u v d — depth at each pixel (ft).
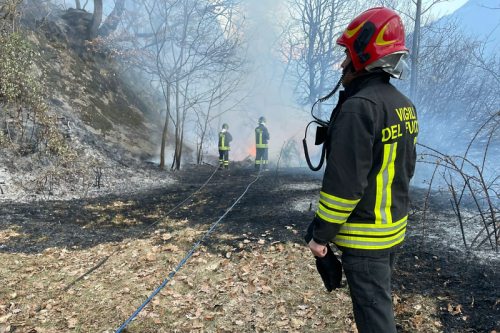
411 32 31.48
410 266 13.19
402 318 10.46
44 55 42.96
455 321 10.16
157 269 14.08
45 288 12.99
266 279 12.95
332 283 6.75
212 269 13.92
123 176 32.89
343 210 5.68
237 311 11.37
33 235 17.95
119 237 17.85
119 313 11.45
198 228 18.61
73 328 10.84
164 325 10.87
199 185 31.99
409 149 6.31
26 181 26.35
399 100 6.17
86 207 23.41
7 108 30.04
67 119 36.45
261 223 18.89
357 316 6.24
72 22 51.01
